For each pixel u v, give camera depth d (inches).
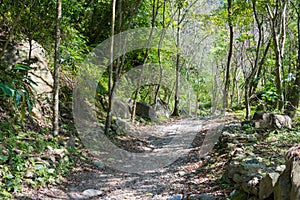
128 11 370.3
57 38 217.6
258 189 129.9
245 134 246.5
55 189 166.7
